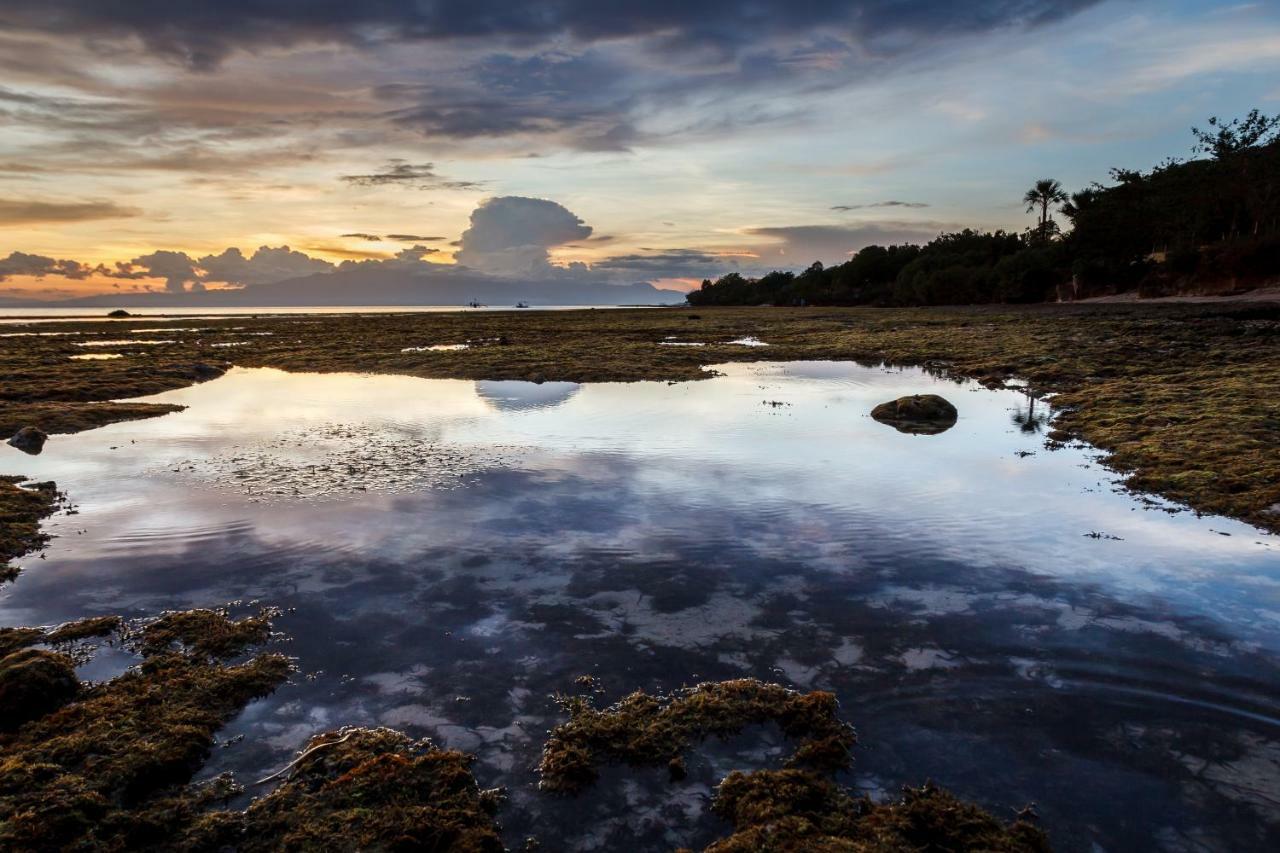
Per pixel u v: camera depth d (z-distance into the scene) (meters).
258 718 6.27
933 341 40.22
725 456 15.54
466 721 6.21
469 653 7.36
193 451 16.38
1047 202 104.06
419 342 48.88
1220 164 69.00
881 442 16.91
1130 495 12.65
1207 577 9.09
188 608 8.39
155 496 12.76
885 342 41.53
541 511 11.80
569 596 8.66
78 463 15.27
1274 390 19.19
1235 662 7.03
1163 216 74.44
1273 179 62.84
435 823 4.89
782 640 7.60
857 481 13.57
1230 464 13.39
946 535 10.69
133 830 4.80
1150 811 5.06
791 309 110.19
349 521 11.34
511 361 34.84
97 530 11.02
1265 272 59.16
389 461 15.20
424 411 21.67
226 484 13.49
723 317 81.81
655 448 16.33
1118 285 72.56
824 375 30.08
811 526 11.09
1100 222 78.31
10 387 26.14
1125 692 6.54
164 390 27.53
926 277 97.56
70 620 8.15
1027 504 12.16
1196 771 5.46
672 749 5.79
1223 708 6.27
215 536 10.73
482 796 5.25
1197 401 18.92
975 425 18.92
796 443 16.81
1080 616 8.07
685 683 6.81
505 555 9.94
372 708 6.41
